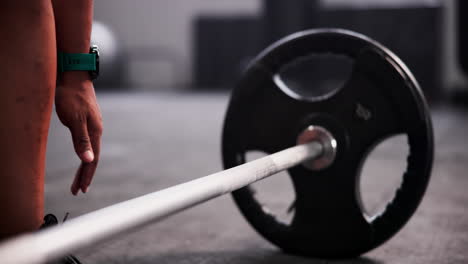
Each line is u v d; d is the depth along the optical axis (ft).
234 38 33.27
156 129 15.44
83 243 2.62
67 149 11.82
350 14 28.78
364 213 4.72
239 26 33.12
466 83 28.07
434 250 5.11
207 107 22.39
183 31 35.53
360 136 4.67
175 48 35.76
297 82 25.18
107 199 7.14
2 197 3.41
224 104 23.79
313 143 4.68
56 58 3.55
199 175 8.91
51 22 3.48
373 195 7.44
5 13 3.38
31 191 3.46
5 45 3.38
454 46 28.40
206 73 34.04
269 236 4.97
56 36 3.69
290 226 4.90
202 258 4.95
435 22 27.86
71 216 6.30
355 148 4.67
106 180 8.42
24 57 3.40
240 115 4.99
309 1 25.44
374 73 4.60
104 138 13.61
